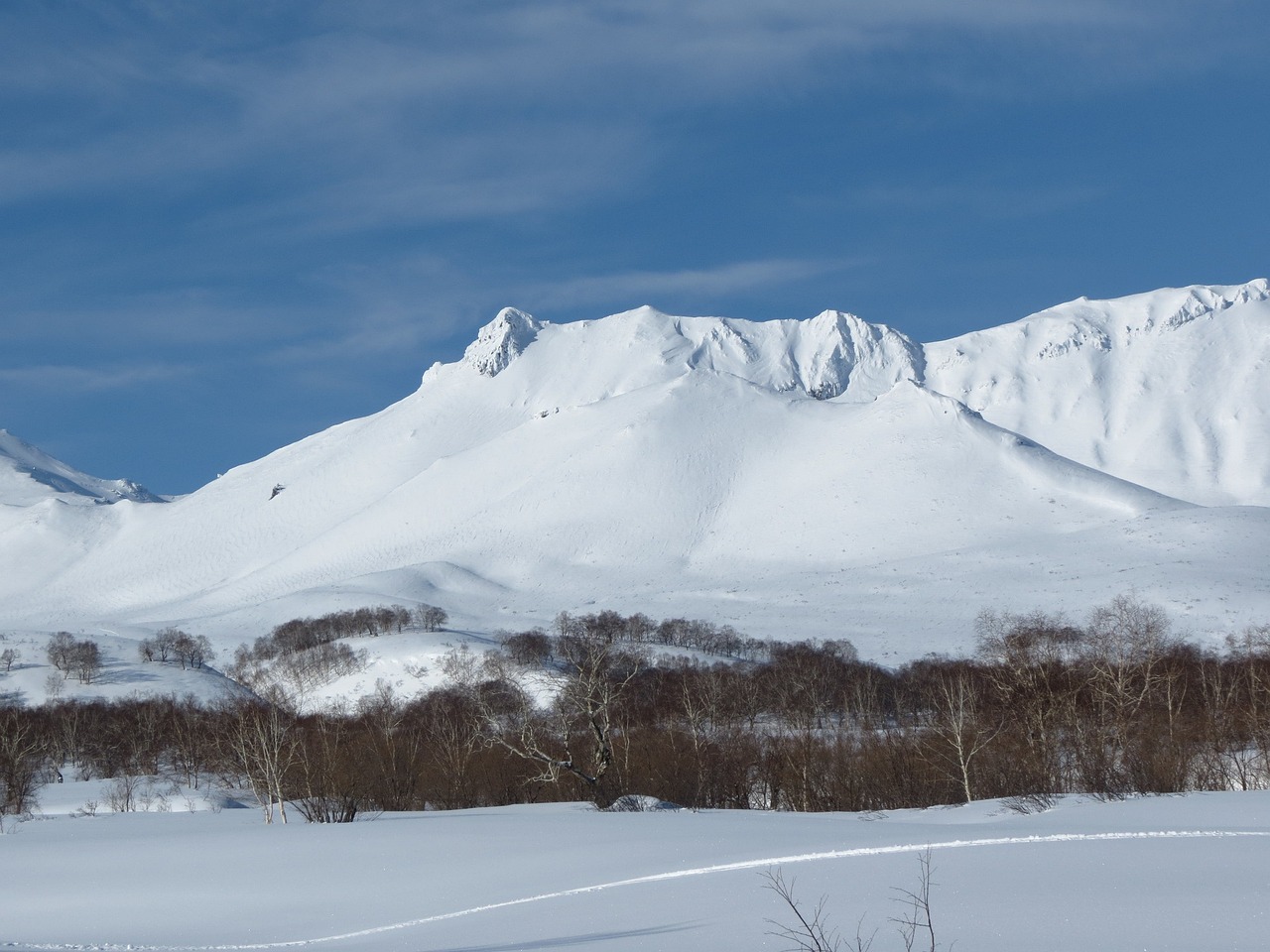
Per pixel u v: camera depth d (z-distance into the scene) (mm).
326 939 29812
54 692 181500
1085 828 33750
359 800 67250
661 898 28672
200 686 185125
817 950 21469
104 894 38781
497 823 49281
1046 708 67688
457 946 26047
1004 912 23172
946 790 59438
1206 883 24719
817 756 65812
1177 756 52500
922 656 187000
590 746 68875
